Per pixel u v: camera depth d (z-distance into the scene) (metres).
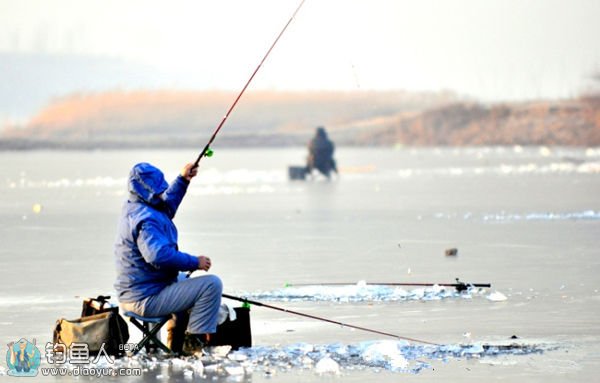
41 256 72.06
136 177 38.06
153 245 36.97
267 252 72.69
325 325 44.16
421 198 130.75
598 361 36.75
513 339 40.69
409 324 44.00
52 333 42.97
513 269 61.78
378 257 69.06
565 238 79.88
